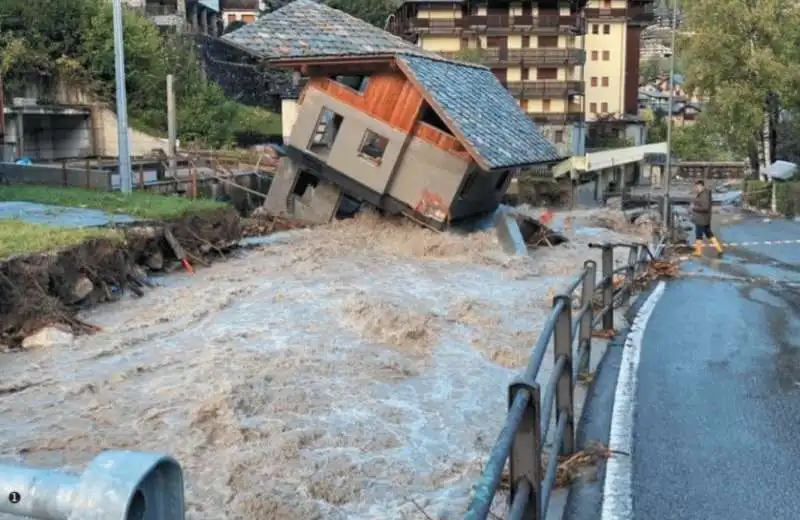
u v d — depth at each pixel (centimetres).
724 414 766
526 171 5109
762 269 1962
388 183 2297
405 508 602
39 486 144
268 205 2467
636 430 717
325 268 1770
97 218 1617
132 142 4259
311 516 586
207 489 634
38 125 3988
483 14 5941
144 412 819
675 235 2673
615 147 6831
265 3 5862
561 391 632
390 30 6272
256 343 1088
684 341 1087
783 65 4397
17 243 1255
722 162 7288
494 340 1127
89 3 4412
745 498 578
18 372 967
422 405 845
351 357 1011
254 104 5975
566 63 5919
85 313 1261
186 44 5178
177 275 1622
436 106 2180
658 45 11175
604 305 1115
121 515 140
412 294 1498
